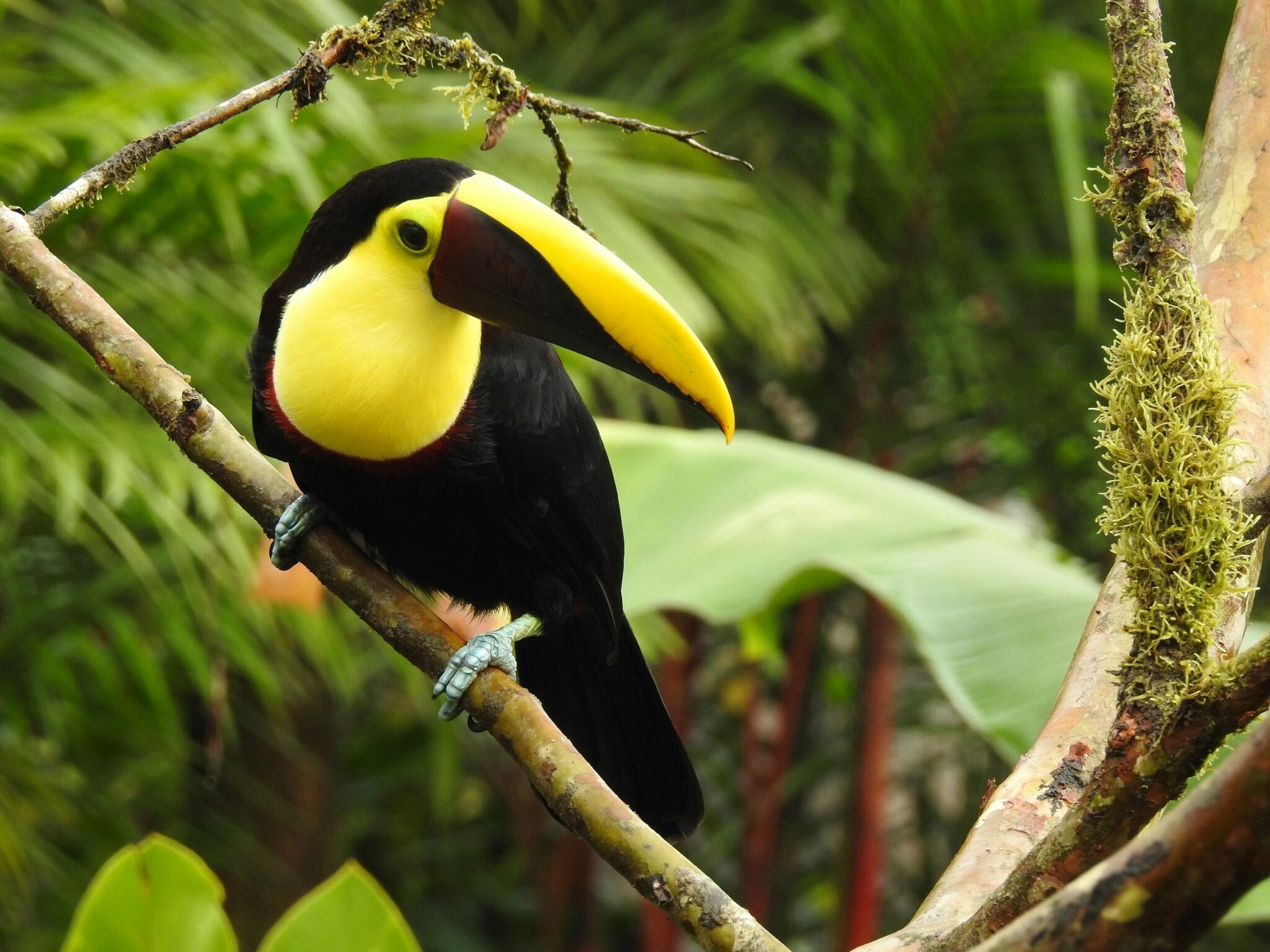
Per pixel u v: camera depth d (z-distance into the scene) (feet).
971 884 11.26
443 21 35.76
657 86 36.22
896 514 23.53
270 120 23.07
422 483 15.56
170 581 27.14
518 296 14.12
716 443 26.12
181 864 14.83
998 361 35.99
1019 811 11.66
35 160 22.91
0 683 27.66
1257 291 12.52
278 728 34.91
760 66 34.14
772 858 41.29
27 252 13.52
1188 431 10.20
